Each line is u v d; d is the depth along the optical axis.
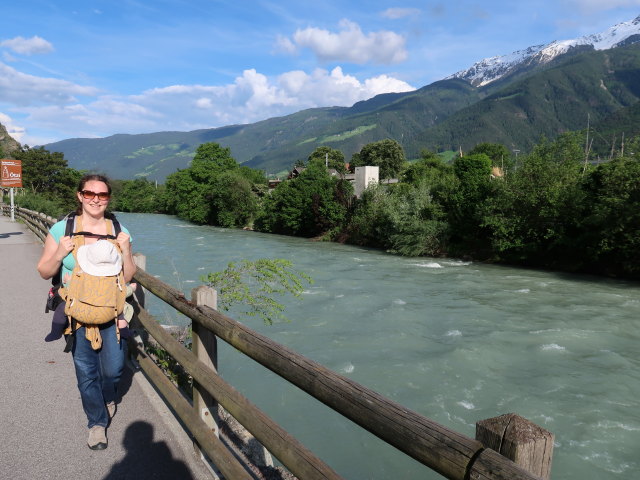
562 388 8.49
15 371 4.68
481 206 26.52
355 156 109.81
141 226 53.66
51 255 3.00
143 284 4.44
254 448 3.79
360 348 10.45
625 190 21.30
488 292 17.12
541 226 24.47
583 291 17.59
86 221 3.12
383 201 33.88
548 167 25.25
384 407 1.50
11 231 19.61
